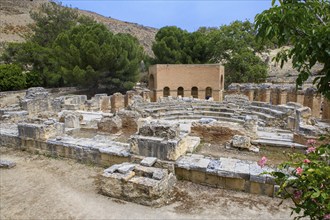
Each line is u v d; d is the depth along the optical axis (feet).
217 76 111.96
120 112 44.27
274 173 11.84
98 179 26.30
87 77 99.09
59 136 34.63
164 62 132.98
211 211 20.24
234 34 134.31
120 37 117.70
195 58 133.28
